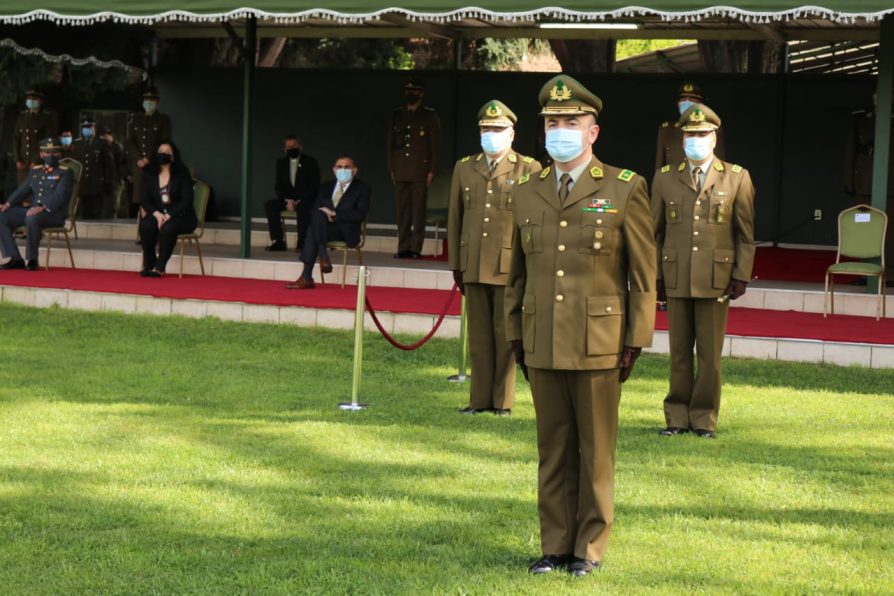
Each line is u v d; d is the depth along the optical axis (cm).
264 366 1247
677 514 750
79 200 2305
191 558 657
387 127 2373
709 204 969
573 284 632
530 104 2303
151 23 2294
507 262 1034
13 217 1784
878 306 1435
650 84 2250
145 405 1051
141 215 1759
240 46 1795
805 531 719
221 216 2464
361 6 1548
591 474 638
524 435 971
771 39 2112
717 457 902
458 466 862
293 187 2012
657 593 609
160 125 2189
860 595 612
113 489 786
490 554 671
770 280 1708
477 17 1552
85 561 654
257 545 682
